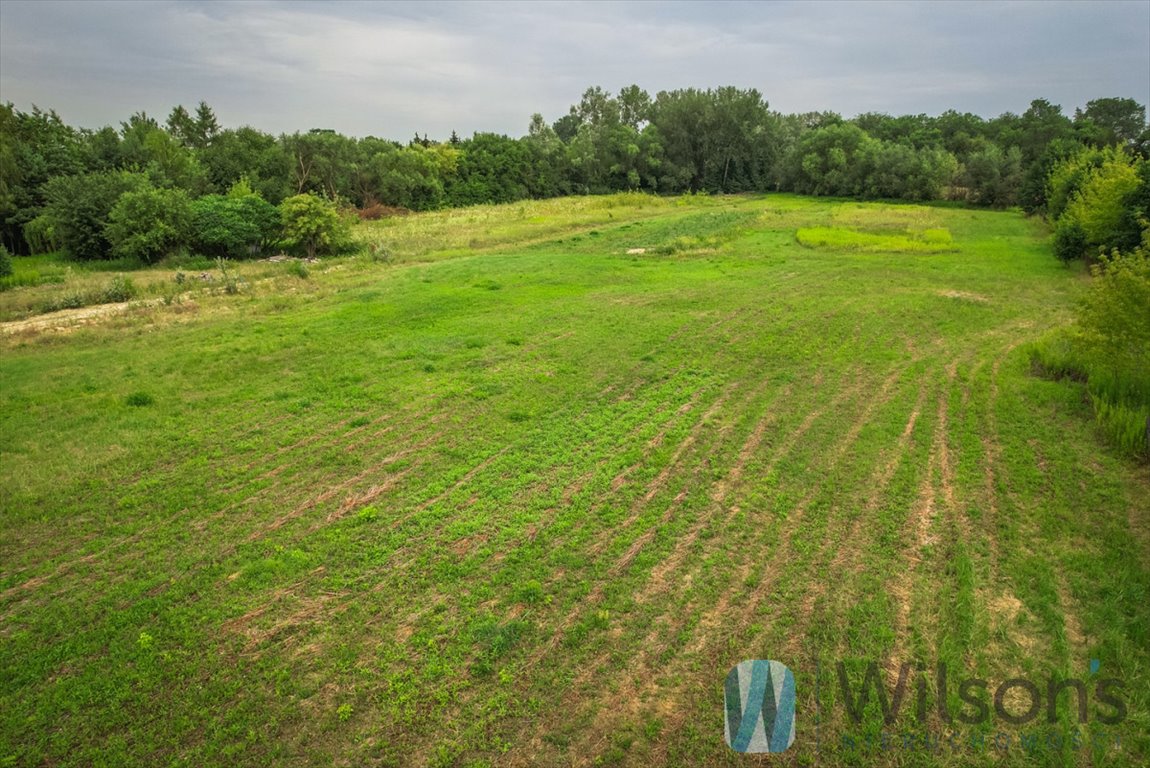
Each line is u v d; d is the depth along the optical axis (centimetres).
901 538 929
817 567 866
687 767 593
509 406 1416
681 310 2200
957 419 1328
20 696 684
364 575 868
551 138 9494
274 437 1285
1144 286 1305
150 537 962
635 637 748
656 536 938
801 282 2661
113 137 5266
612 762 599
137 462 1189
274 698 677
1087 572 848
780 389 1503
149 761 608
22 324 2269
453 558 899
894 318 2097
